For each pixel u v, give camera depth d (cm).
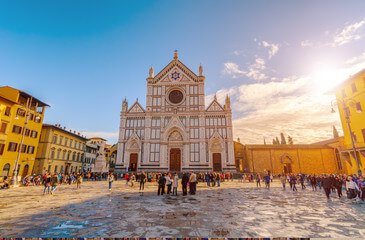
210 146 5672
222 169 5491
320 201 1827
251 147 5762
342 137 5156
